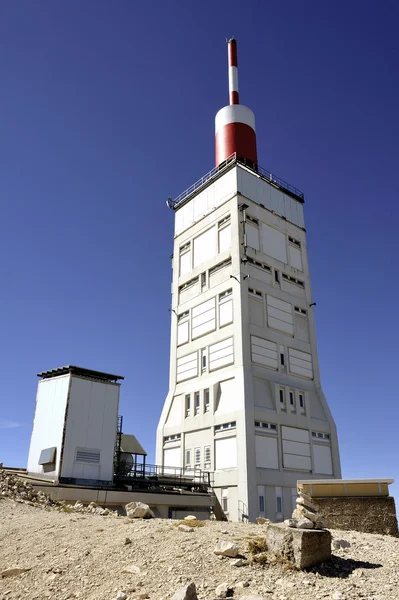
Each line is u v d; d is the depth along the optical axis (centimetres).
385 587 981
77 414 3116
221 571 1086
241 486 3825
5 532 1558
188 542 1280
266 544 1188
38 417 3269
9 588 1134
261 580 1030
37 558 1288
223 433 4197
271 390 4369
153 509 3262
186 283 5384
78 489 2880
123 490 3105
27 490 2373
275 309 4822
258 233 5041
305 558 1096
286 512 4003
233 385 4272
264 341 4550
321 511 2253
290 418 4394
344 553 1258
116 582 1080
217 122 5934
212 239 5156
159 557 1191
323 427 4672
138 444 4409
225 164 5525
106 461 3169
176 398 4953
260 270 4859
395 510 2188
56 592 1081
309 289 5353
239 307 4469
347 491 2262
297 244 5512
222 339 4591
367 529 2177
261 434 4081
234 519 3803
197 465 4366
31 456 3200
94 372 3288
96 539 1389
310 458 4416
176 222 5862
